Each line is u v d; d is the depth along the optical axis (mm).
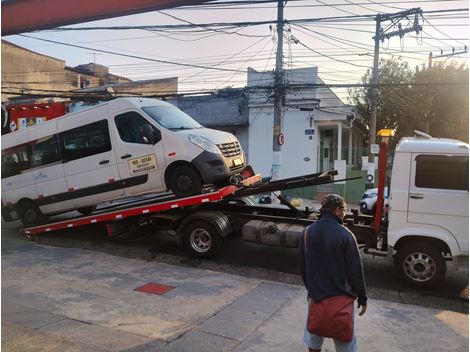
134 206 9570
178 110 10102
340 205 3877
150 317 5645
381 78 32031
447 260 7316
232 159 9258
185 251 9289
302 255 3914
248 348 4738
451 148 7020
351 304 3699
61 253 9219
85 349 4645
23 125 15320
